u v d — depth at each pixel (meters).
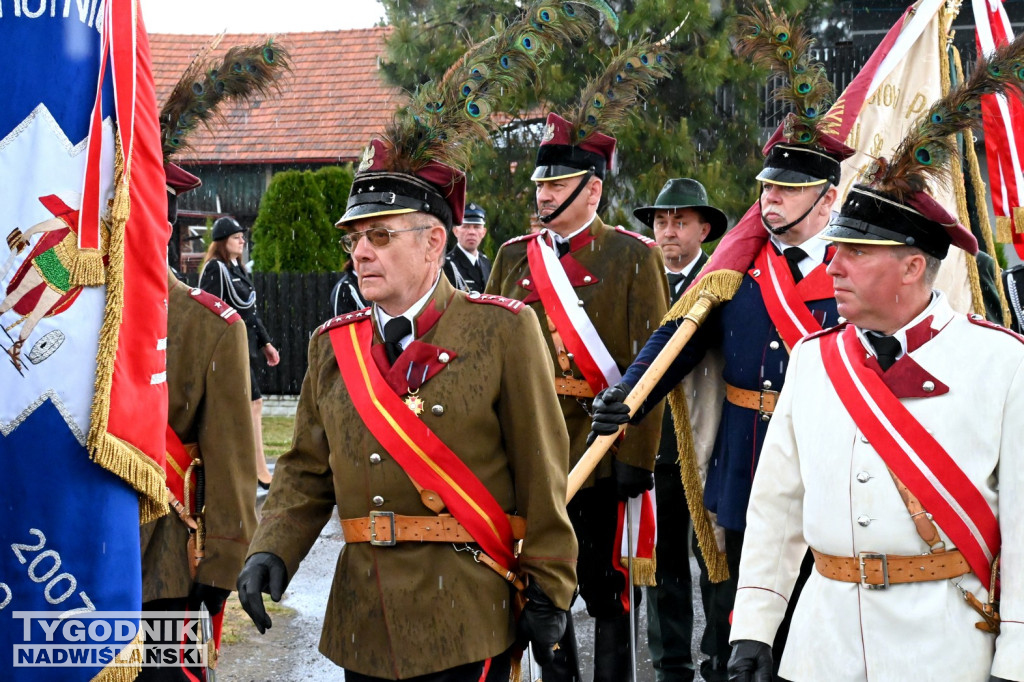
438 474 3.93
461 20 14.08
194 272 19.84
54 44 3.44
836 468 3.66
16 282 3.41
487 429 3.99
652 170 14.73
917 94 6.38
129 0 3.57
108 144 3.52
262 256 19.75
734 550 5.70
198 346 4.77
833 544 3.66
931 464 3.52
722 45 14.48
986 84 3.73
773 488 3.89
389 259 4.00
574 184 6.32
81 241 3.44
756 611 3.81
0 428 3.41
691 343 5.57
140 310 3.59
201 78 4.75
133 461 3.51
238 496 4.73
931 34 6.40
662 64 6.43
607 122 6.38
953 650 3.47
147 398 3.59
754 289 5.42
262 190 23.36
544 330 6.25
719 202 14.71
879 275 3.66
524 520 4.05
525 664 5.82
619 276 6.30
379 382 3.99
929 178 3.87
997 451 3.51
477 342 4.03
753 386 5.39
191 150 4.85
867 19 17.11
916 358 3.62
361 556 4.00
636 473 5.92
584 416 6.18
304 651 7.25
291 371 19.53
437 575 3.91
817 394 3.78
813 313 5.27
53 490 3.42
